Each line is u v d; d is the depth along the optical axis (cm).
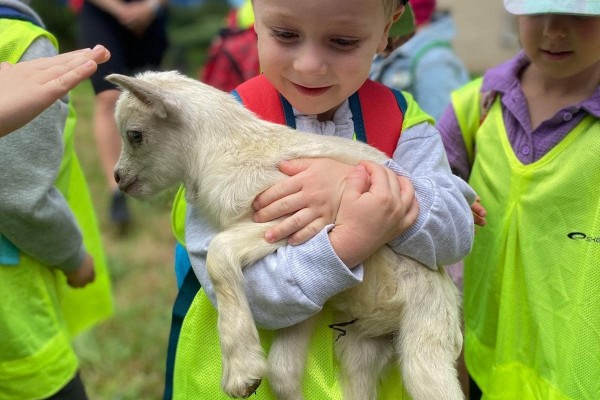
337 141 60
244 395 53
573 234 67
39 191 68
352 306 58
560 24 66
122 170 62
